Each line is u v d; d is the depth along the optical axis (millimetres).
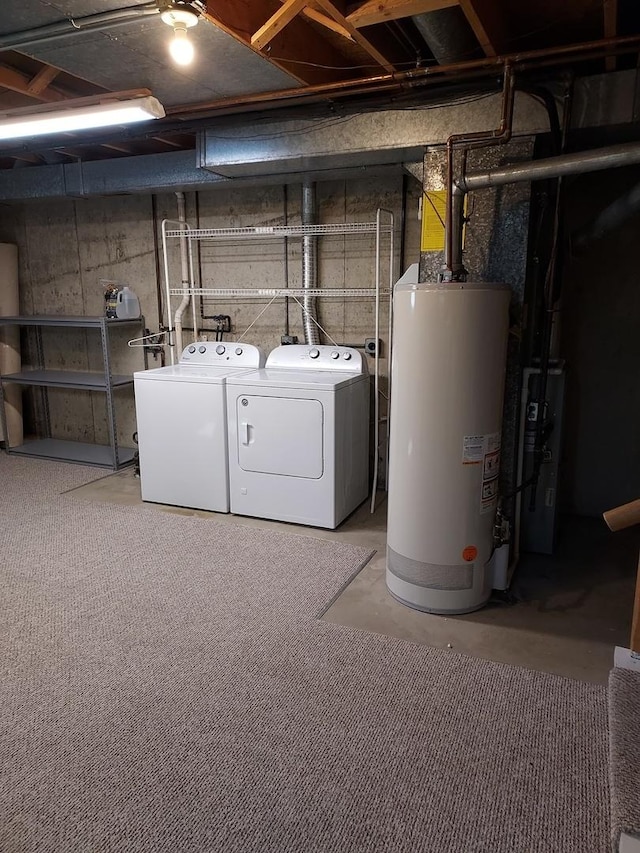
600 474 3676
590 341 3551
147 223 4562
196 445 3617
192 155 3766
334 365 3746
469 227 2633
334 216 3924
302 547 3154
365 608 2553
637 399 3525
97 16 1983
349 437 3482
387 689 2025
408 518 2486
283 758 1722
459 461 2352
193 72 2516
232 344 4055
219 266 4359
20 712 1909
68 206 4852
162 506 3775
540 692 2004
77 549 3121
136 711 1915
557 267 2855
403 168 3295
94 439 5250
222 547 3152
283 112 3035
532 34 2502
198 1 1854
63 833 1479
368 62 2953
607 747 1756
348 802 1573
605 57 2391
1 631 2361
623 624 2439
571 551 3170
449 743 1778
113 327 4934
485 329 2254
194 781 1639
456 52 2412
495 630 2391
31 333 5324
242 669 2129
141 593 2660
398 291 2391
